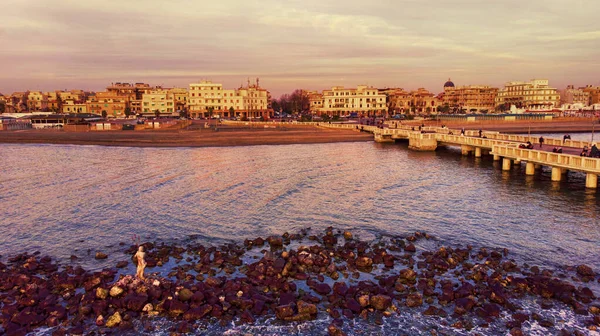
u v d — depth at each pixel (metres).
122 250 27.50
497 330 18.41
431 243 28.39
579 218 33.41
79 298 20.69
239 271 23.95
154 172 53.84
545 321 18.80
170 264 25.12
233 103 199.38
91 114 178.50
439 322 19.03
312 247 26.91
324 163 62.50
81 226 32.22
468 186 45.66
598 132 119.19
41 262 25.38
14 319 18.91
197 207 37.16
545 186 44.75
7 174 52.88
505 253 26.44
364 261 24.53
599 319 18.72
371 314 19.69
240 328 18.69
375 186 45.81
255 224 32.66
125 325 18.73
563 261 25.30
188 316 19.25
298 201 39.25
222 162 63.00
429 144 79.25
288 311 19.45
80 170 55.59
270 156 70.56
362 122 146.62
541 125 140.38
